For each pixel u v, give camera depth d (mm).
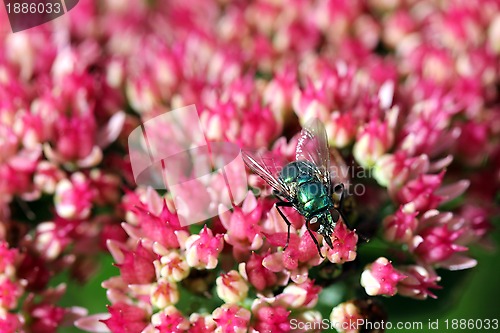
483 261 179
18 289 158
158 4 199
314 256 151
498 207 176
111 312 153
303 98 165
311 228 151
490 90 184
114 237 164
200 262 152
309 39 190
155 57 181
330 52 189
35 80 178
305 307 153
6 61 177
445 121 169
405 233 157
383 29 193
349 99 167
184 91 175
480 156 176
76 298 172
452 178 176
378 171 161
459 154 176
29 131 167
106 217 168
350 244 150
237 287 151
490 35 187
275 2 193
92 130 169
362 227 158
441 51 184
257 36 188
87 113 170
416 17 194
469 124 176
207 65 183
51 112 169
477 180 176
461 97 181
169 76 177
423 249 158
